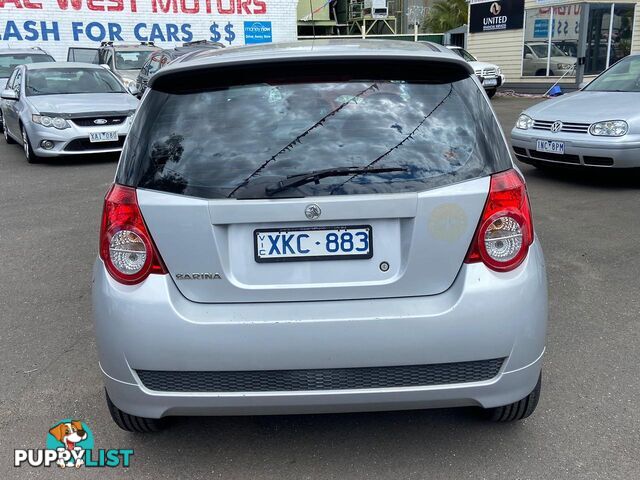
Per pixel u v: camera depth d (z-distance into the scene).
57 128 9.55
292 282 2.32
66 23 20.62
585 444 2.69
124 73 15.87
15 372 3.42
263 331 2.24
